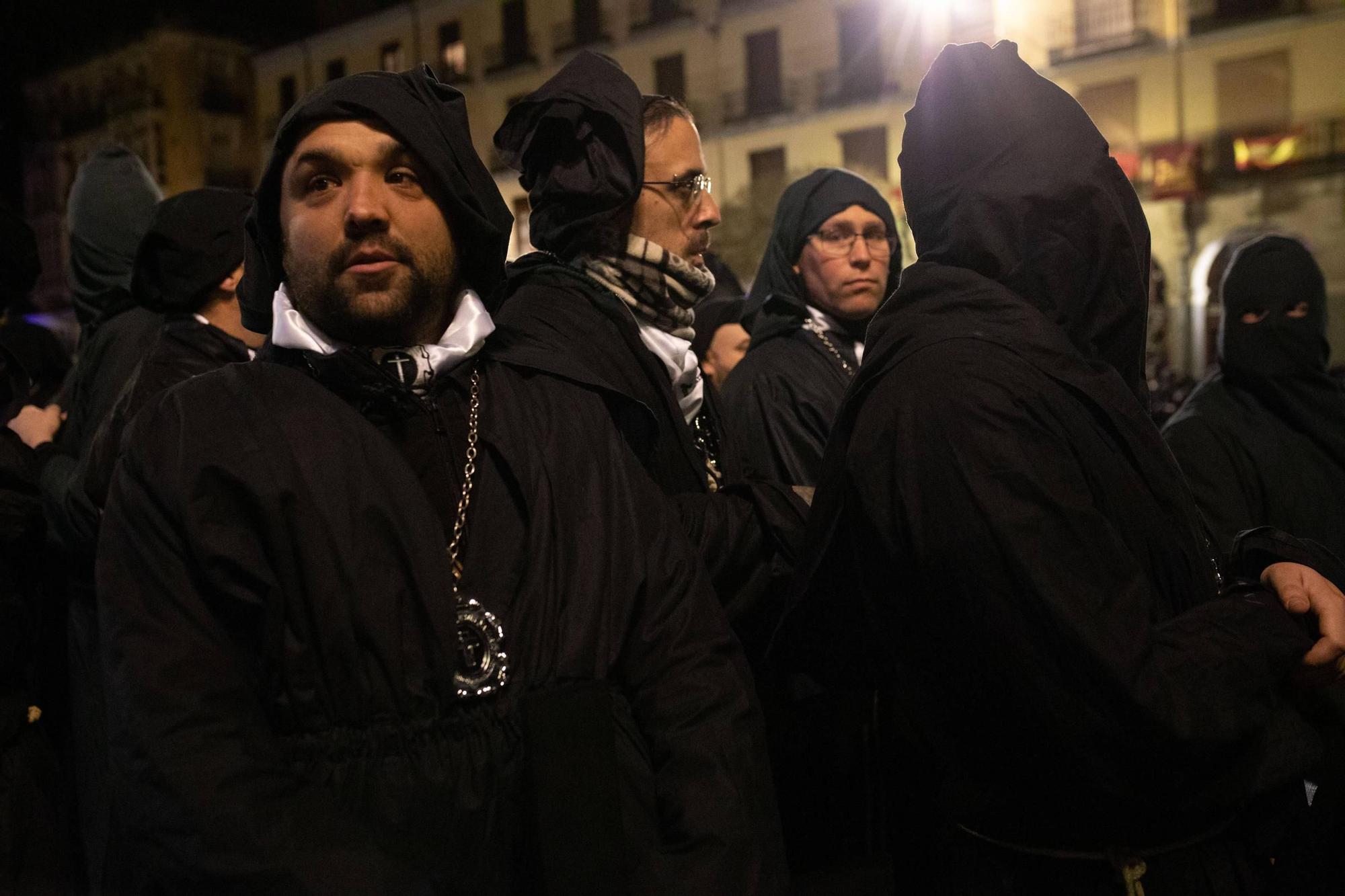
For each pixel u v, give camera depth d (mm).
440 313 1525
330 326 1445
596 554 1407
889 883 2113
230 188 2732
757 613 1889
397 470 1355
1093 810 1385
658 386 1911
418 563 1313
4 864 1975
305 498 1293
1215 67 18531
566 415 1526
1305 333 2799
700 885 1275
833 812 2115
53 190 30781
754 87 22188
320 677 1274
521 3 24297
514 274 2010
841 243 2783
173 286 2559
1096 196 1489
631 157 1937
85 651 2457
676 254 2068
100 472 2006
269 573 1271
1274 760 1374
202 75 29312
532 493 1418
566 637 1361
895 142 20656
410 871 1205
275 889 1158
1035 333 1426
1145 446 1438
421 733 1278
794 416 2619
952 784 1532
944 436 1370
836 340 2816
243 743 1221
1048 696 1302
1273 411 2828
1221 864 1426
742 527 1844
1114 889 1405
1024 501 1315
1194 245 18750
